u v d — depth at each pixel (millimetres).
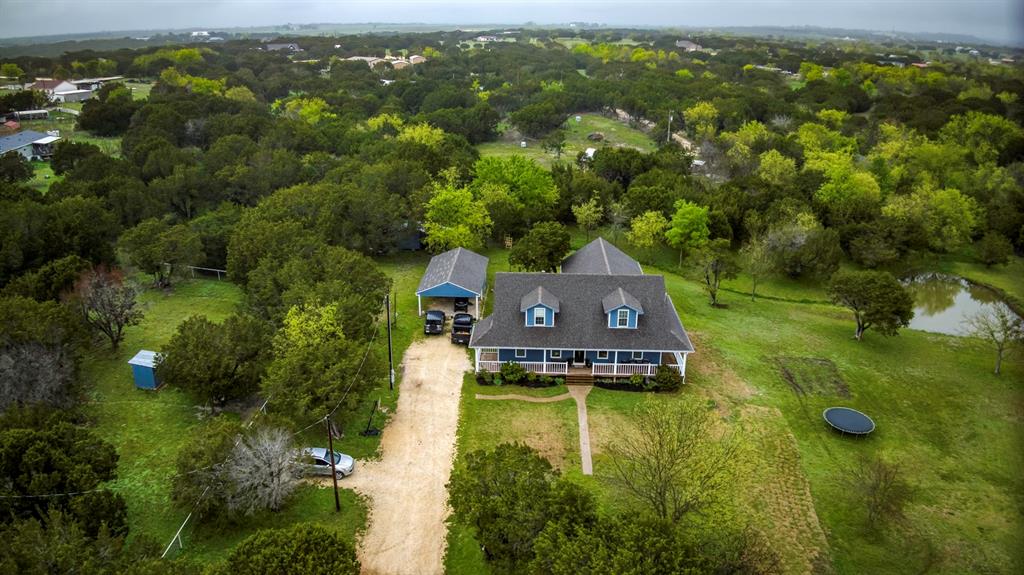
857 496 31656
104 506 25547
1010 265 70125
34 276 44281
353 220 60562
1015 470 34219
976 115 107562
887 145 97250
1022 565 27672
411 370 41844
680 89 152625
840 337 50188
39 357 34906
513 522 23000
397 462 33000
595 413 37688
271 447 28250
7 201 55250
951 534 29438
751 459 33688
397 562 26734
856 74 183750
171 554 26719
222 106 114438
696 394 40125
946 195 71062
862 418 37688
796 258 62031
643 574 19547
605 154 89688
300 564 21125
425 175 70500
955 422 38750
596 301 41812
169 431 35125
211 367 34875
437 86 154500
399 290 55000
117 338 43469
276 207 59969
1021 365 46531
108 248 55625
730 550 24141
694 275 63281
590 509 23172
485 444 34625
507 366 40281
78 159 84500
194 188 71062
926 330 53969
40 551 21219
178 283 56281
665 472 26766
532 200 71188
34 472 25562
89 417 35844
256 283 45219
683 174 86312
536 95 151875
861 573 27109
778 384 42156
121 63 179500
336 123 109812
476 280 50625
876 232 66438
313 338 35969
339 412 33281
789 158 91375
